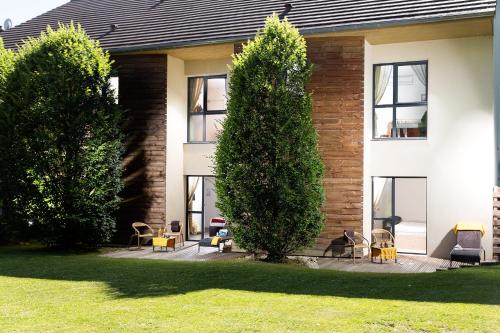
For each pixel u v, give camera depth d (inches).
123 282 425.4
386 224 680.4
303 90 575.2
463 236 613.6
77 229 666.2
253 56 573.3
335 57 644.1
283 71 569.6
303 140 565.0
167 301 354.0
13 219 660.1
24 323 300.0
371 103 676.1
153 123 735.1
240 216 577.3
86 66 653.3
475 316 297.3
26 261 549.3
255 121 562.9
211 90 767.7
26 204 652.1
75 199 642.8
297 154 564.7
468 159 640.4
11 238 729.0
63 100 640.4
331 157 642.8
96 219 660.1
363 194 636.7
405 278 440.5
